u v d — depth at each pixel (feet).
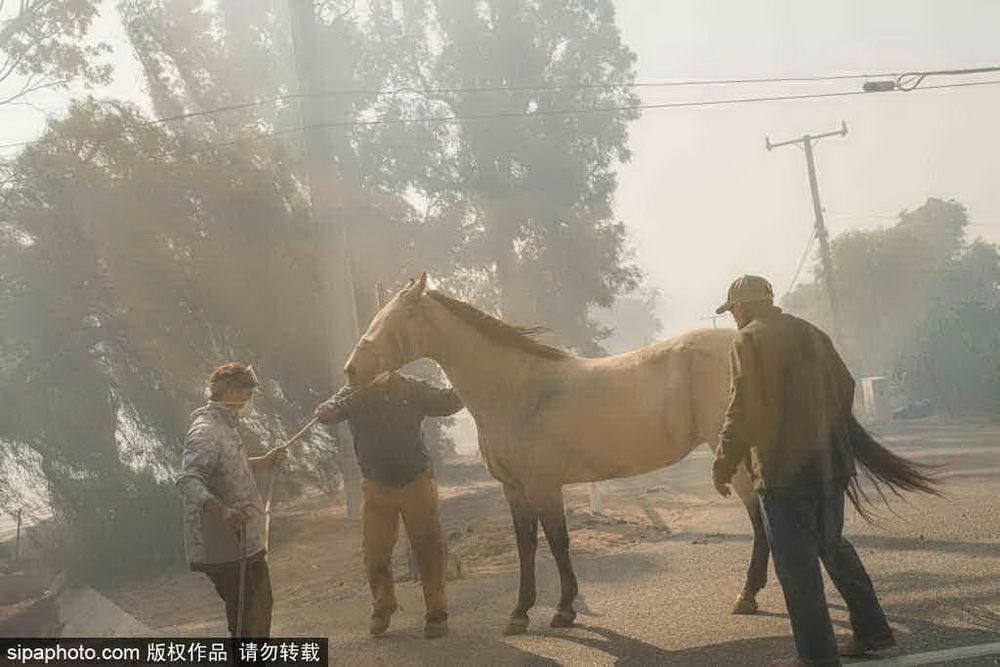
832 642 10.18
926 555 15.88
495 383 14.21
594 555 19.94
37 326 16.84
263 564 11.09
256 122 29.40
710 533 21.62
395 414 14.16
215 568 10.57
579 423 13.73
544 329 14.76
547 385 14.07
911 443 43.52
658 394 13.55
